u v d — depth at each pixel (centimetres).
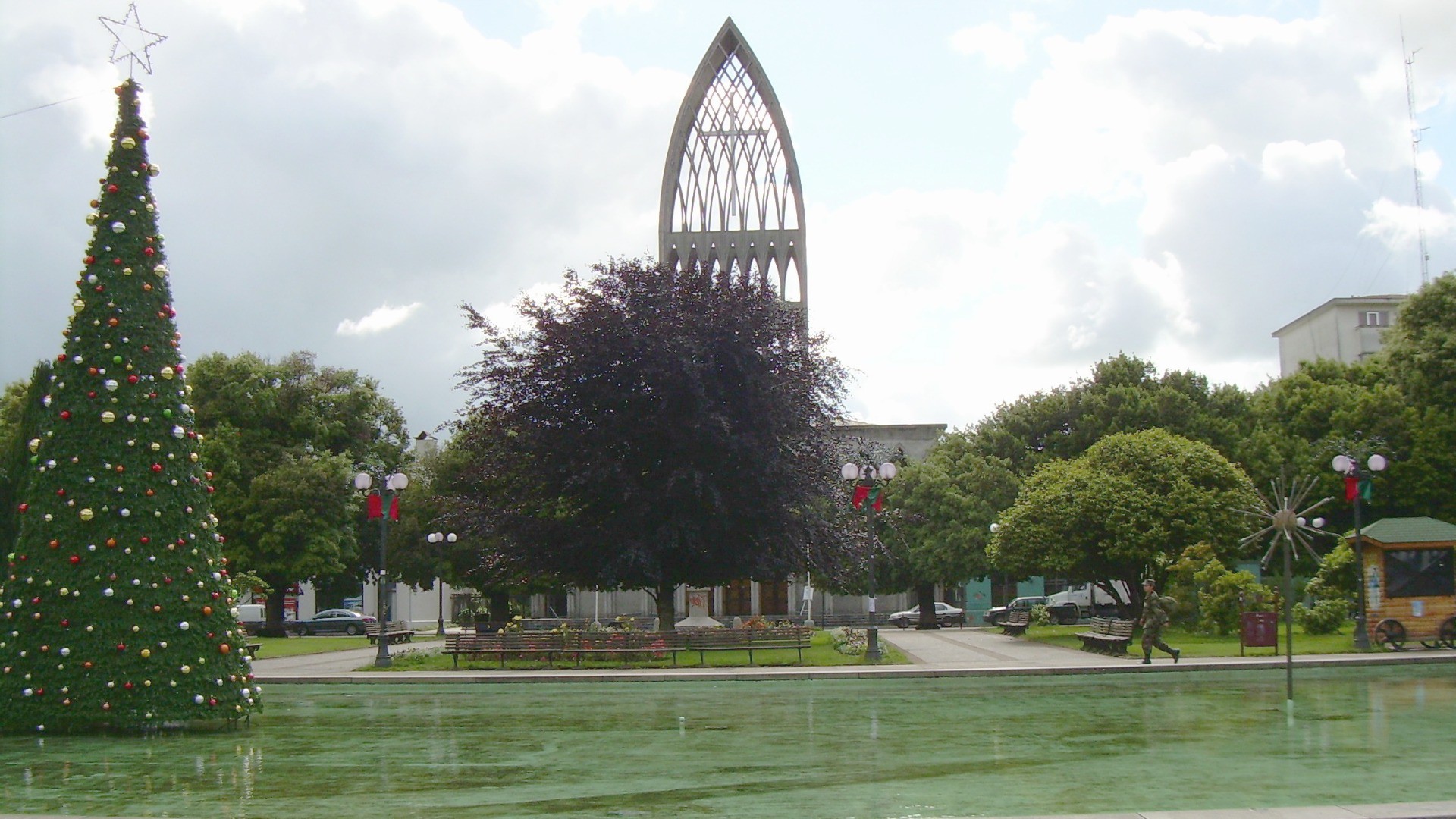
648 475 3344
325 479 5216
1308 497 5262
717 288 3400
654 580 3297
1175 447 3900
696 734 1549
